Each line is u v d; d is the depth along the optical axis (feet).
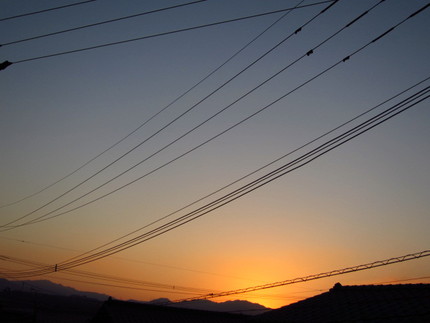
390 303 52.90
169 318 90.22
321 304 61.26
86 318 157.69
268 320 61.41
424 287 54.34
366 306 54.39
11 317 142.10
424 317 45.70
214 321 95.09
